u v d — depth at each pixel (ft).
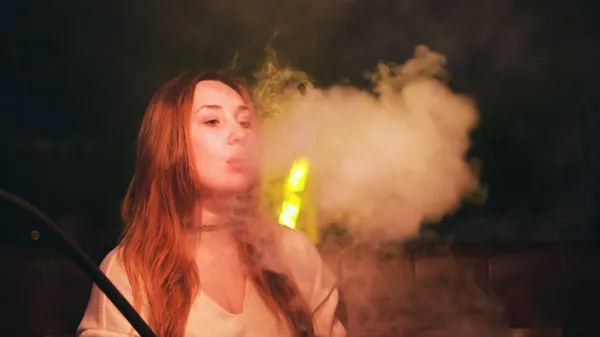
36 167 13.12
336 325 5.14
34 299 6.00
